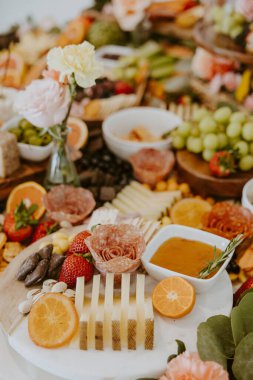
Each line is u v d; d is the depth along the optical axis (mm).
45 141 737
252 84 935
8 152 701
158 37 1140
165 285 522
